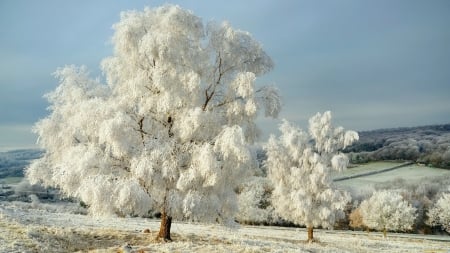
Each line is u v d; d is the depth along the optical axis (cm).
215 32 2402
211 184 2112
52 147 2555
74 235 2417
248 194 8400
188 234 3080
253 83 2214
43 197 9194
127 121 2056
